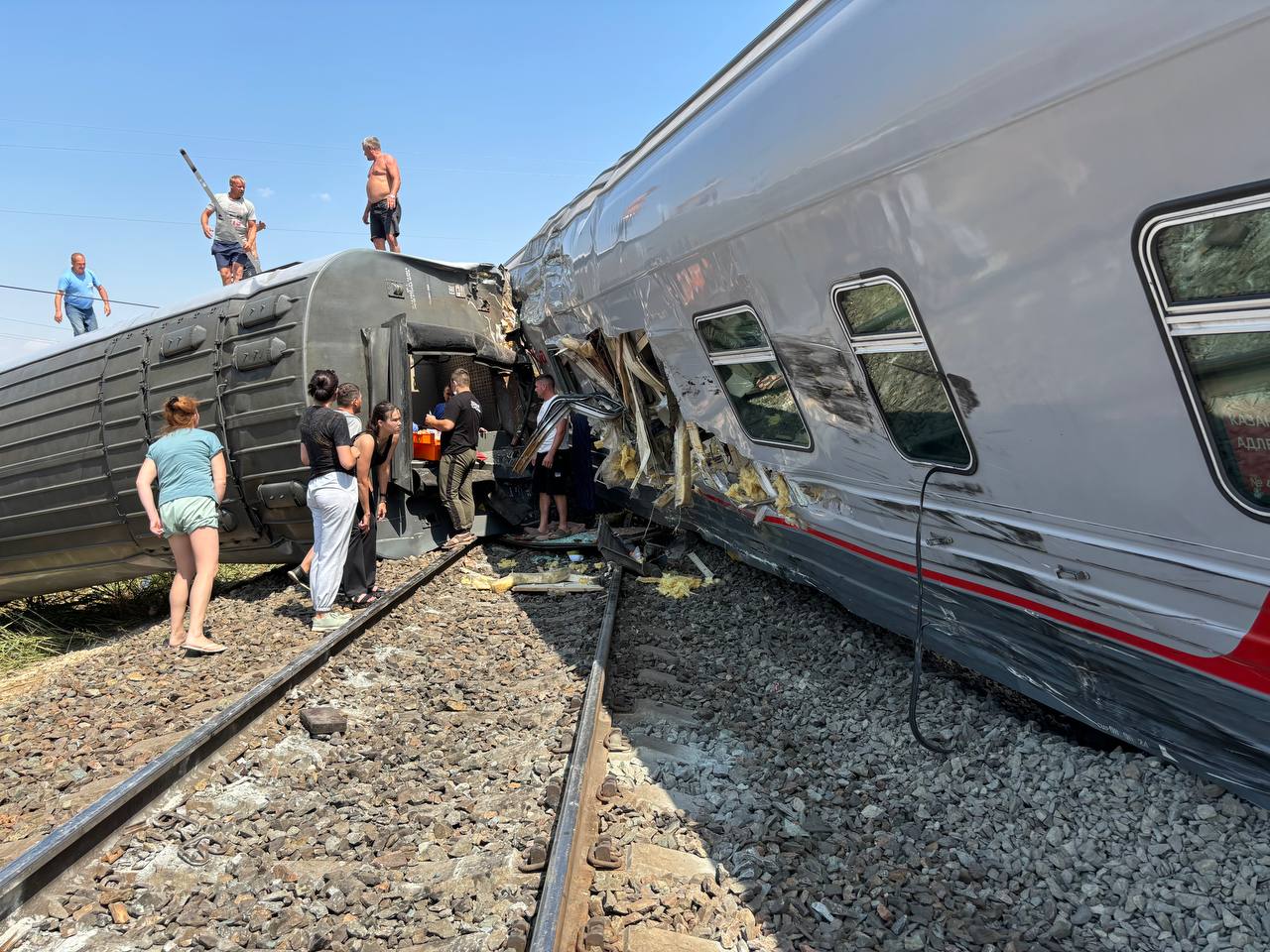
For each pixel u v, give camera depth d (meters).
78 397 10.43
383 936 3.08
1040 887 3.29
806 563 5.97
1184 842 3.33
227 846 3.71
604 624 6.41
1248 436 2.48
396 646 6.64
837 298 3.73
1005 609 3.99
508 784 4.21
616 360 7.09
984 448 3.44
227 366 9.35
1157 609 3.14
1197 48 2.03
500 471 11.44
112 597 12.51
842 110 3.26
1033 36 2.44
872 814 3.85
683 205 4.56
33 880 3.28
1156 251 2.39
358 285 9.75
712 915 3.11
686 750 4.55
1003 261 2.83
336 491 7.23
